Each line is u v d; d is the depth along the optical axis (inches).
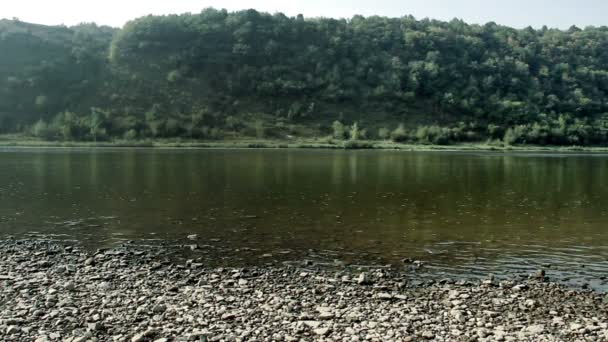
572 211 1421.0
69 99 6195.9
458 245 1000.9
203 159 3395.7
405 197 1680.6
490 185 2063.2
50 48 7303.2
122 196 1615.4
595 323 581.6
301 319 575.2
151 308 599.5
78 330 526.9
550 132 6230.3
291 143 5605.3
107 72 6934.1
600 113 7160.4
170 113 6225.4
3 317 563.5
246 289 685.9
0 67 6555.1
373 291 692.7
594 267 847.1
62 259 848.3
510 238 1065.5
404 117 6825.8
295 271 796.6
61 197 1576.0
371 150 5113.2
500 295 683.4
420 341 518.6
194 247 950.4
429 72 7657.5
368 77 7677.2
